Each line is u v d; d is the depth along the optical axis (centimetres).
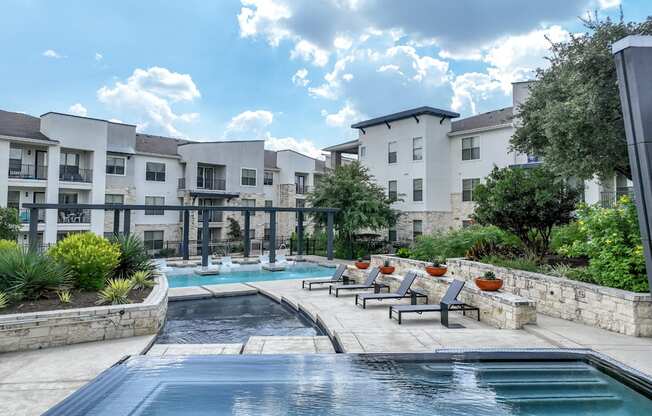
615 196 1609
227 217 3534
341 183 2594
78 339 718
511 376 527
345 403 449
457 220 2670
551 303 874
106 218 2989
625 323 712
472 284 980
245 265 2175
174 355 610
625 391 484
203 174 3441
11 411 464
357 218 2461
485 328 823
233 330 898
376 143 2986
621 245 775
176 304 1189
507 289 1012
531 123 1234
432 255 1593
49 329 693
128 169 3077
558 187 1094
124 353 664
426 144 2648
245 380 508
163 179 3259
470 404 450
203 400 451
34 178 2591
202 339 822
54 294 848
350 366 558
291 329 910
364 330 779
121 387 483
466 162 2630
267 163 4116
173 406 436
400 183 2812
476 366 560
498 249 1351
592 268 821
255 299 1268
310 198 2736
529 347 654
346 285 1321
